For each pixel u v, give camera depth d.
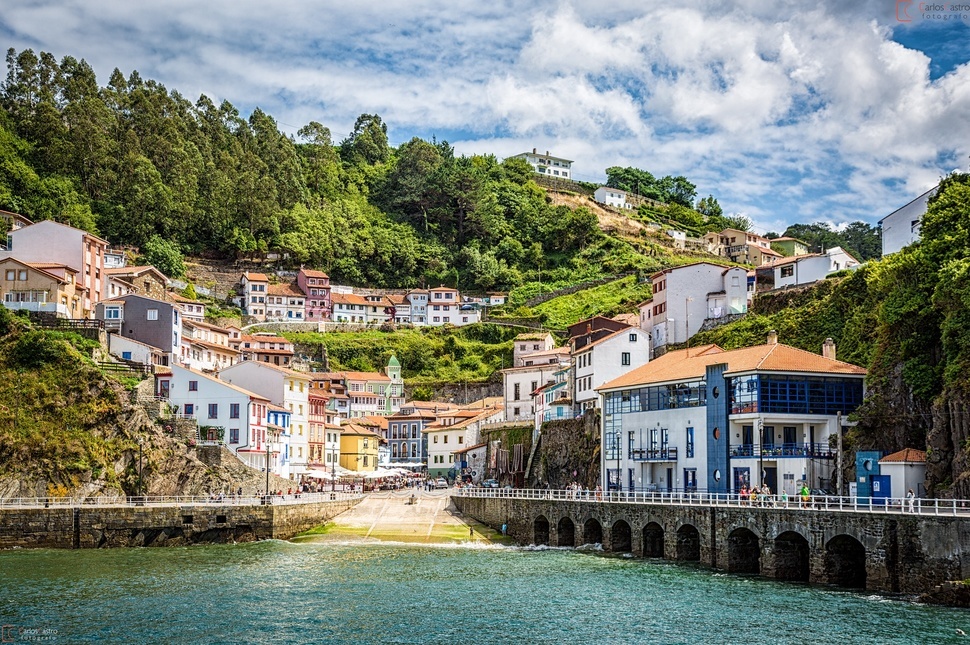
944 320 87.19
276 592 76.62
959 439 79.12
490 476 159.25
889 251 133.38
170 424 127.94
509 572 86.44
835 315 125.38
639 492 102.44
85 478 112.94
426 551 102.19
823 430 96.94
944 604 66.81
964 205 93.50
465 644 60.72
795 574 81.44
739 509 84.31
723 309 155.25
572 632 63.31
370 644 60.72
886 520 71.50
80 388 118.88
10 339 121.62
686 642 60.34
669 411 107.81
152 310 150.75
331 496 125.94
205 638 61.81
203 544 107.69
